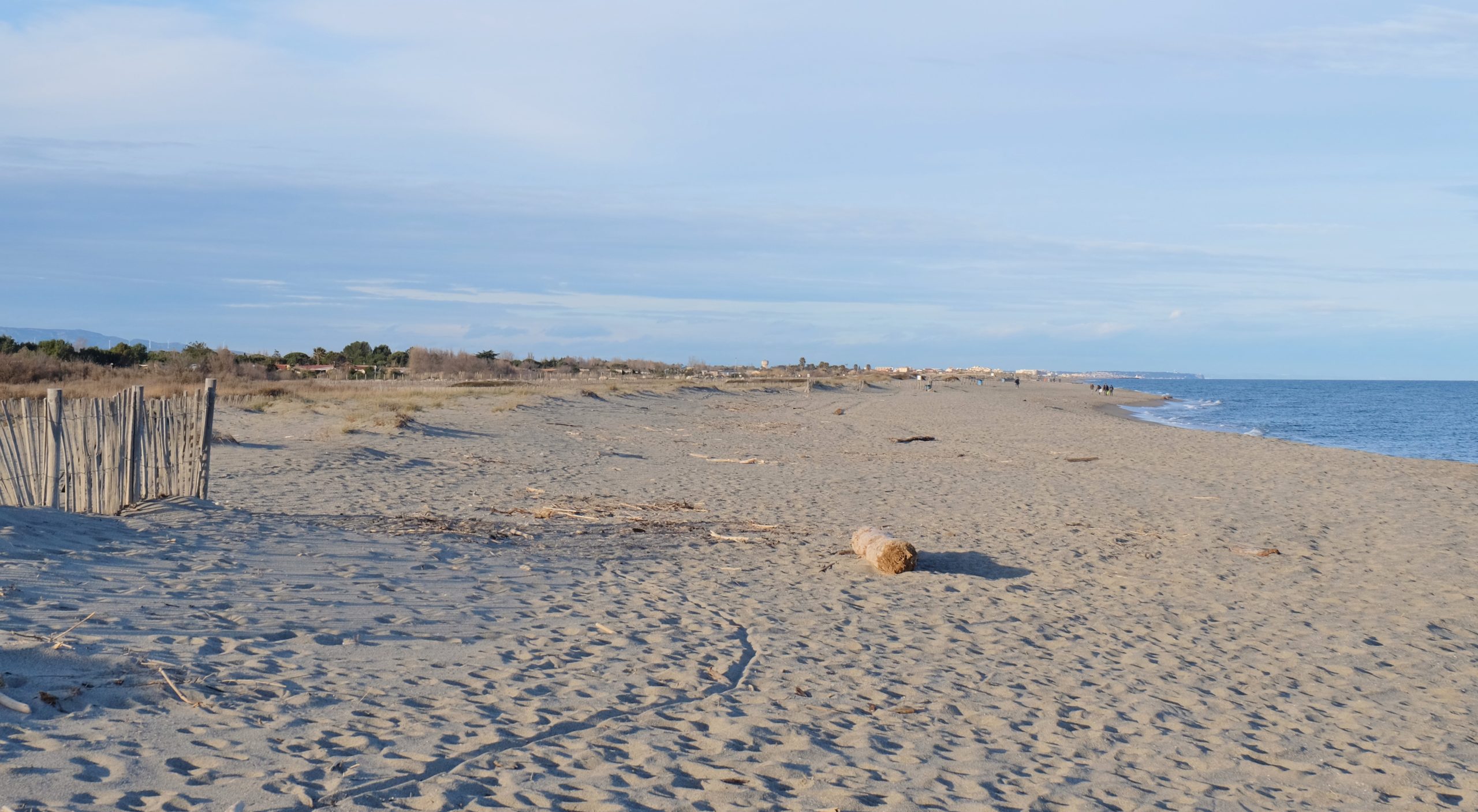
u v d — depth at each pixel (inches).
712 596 371.6
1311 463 1022.4
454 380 2342.5
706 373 4060.0
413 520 490.6
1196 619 378.0
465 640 273.1
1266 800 209.5
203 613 259.6
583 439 1027.9
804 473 834.8
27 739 165.8
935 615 361.7
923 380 4763.8
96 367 1508.4
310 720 194.4
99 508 389.1
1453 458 1480.1
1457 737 260.7
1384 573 475.5
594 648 279.9
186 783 158.9
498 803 164.6
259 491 551.2
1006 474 870.4
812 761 204.7
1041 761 219.8
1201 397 4515.3
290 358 2741.1
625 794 174.9
